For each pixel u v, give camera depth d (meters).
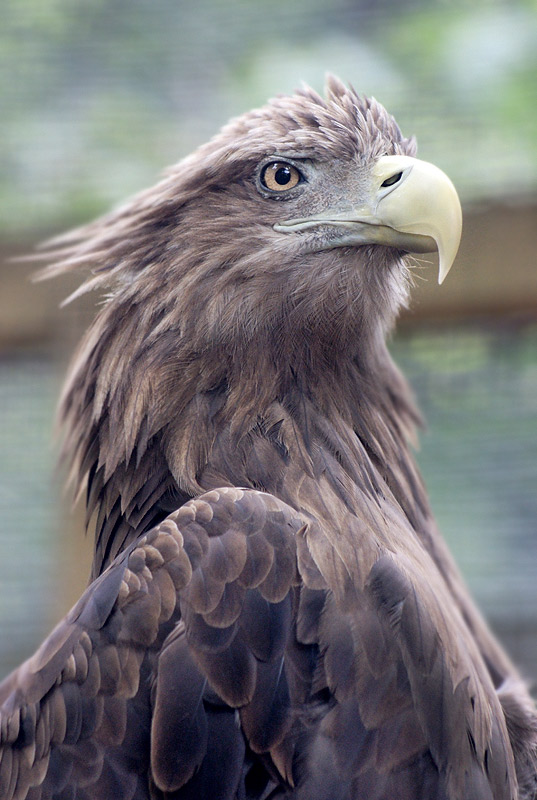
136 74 8.69
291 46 8.51
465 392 8.61
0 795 4.57
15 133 8.66
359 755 4.29
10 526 9.12
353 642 4.39
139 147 8.56
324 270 5.39
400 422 5.85
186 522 4.56
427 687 4.42
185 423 5.16
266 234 5.43
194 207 5.50
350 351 5.50
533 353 8.31
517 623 8.53
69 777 4.40
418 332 8.34
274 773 4.27
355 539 4.67
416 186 5.32
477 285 7.98
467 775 4.42
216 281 5.36
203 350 5.25
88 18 8.80
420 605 4.53
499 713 4.84
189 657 4.32
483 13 8.37
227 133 5.79
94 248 5.69
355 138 5.55
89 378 5.54
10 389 9.07
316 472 5.00
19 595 9.14
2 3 8.80
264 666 4.34
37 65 8.75
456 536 8.62
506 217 8.01
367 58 8.40
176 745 4.25
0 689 5.67
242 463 5.06
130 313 5.43
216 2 8.70
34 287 8.39
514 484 8.57
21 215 8.56
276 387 5.25
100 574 5.20
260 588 4.41
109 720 4.39
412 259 5.99
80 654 4.48
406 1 8.48
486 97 8.20
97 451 5.53
